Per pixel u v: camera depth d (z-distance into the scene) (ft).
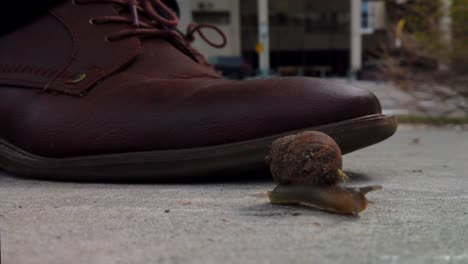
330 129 1.00
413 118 3.51
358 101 1.02
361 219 0.79
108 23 1.17
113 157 1.05
